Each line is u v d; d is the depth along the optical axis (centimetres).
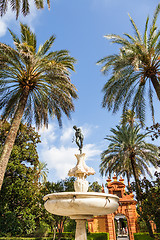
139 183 1211
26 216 1830
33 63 1220
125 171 2969
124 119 1583
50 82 1353
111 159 2089
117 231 4100
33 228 1847
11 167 1848
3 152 1104
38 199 1914
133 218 2680
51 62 1260
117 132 2222
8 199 1817
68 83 1285
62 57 1465
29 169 2011
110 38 1341
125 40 1335
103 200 533
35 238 1888
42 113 1593
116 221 4284
